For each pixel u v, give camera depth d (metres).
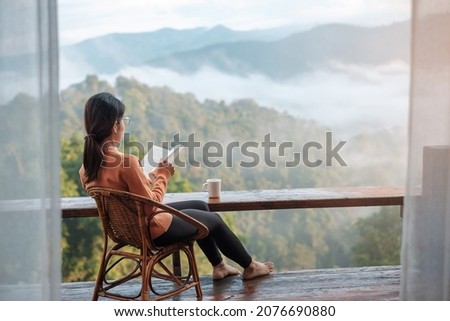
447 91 2.94
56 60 2.75
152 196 3.36
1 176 2.81
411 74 2.93
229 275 4.15
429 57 2.92
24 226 2.84
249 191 4.27
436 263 3.02
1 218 2.83
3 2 2.73
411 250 3.02
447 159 2.97
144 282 3.35
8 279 2.85
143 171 3.46
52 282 2.84
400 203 3.98
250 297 3.76
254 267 4.09
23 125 2.79
